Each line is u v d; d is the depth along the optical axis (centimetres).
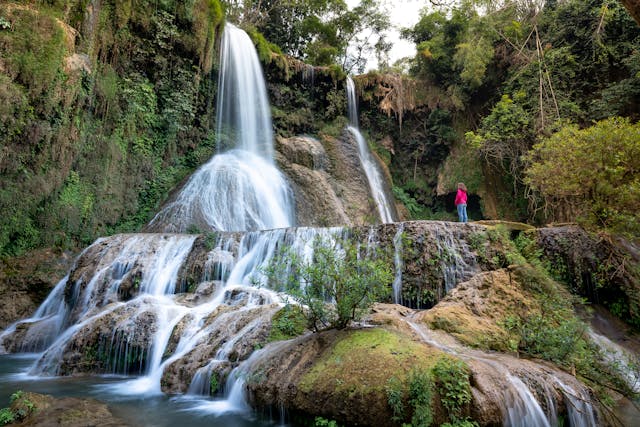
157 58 1571
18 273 1084
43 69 1084
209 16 1733
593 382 535
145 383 631
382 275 530
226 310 721
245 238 1019
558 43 1977
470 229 861
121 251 997
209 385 556
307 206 1777
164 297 842
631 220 831
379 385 402
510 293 683
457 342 551
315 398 425
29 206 1141
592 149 922
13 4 1077
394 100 2436
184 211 1412
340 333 512
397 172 2502
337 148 2133
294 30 2814
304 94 2255
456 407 380
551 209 1694
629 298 805
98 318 763
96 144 1359
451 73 2452
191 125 1730
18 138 1077
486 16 2167
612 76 1845
